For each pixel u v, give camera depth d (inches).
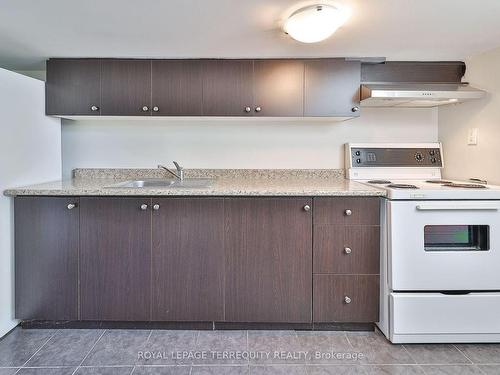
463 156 96.5
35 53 88.0
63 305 80.4
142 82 91.9
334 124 107.8
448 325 75.0
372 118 107.7
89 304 80.3
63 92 92.0
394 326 75.1
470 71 93.0
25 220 79.1
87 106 92.2
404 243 75.0
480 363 69.6
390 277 75.9
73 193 77.8
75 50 86.0
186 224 79.2
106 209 79.0
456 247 76.0
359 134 108.0
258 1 60.1
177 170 104.4
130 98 92.1
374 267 79.6
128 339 78.1
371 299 80.0
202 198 78.8
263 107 92.1
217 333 81.0
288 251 79.4
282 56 90.6
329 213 79.0
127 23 69.7
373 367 68.1
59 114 92.5
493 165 85.7
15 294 80.2
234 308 80.2
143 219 79.2
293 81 92.0
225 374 65.7
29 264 79.7
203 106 92.1
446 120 103.9
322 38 70.7
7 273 78.7
